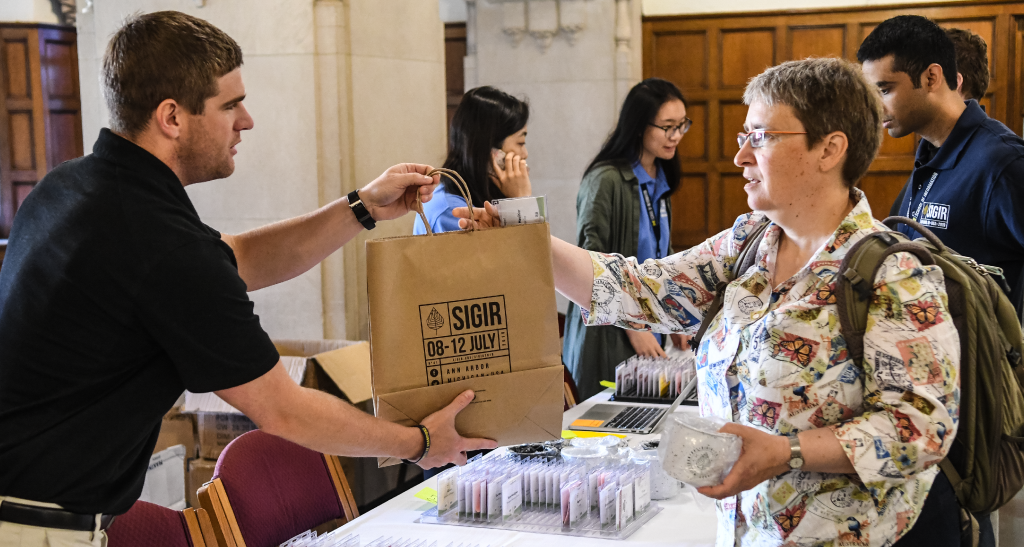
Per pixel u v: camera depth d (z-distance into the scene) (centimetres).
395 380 138
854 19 526
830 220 130
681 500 190
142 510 173
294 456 212
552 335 143
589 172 346
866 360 120
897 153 530
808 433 118
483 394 141
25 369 130
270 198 367
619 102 531
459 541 168
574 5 525
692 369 288
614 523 172
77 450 131
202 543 181
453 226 257
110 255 126
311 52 356
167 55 132
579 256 157
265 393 133
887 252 121
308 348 343
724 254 150
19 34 525
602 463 194
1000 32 507
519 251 141
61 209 131
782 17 535
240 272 172
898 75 228
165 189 132
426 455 139
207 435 312
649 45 554
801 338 125
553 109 539
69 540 133
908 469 115
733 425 119
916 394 116
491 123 263
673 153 342
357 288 375
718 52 546
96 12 378
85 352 129
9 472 129
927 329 118
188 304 127
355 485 331
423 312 138
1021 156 212
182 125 136
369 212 172
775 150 126
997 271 140
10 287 134
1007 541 288
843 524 124
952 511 128
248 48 361
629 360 305
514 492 181
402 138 390
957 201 222
